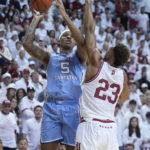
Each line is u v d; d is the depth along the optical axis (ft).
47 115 15.98
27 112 28.55
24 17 46.62
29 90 29.43
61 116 15.83
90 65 14.49
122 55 14.58
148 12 63.05
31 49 16.05
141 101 39.11
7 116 26.30
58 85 15.98
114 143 14.28
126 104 35.76
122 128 32.71
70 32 16.61
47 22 46.78
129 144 29.37
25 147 24.71
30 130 27.40
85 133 14.01
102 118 14.21
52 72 16.17
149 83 45.11
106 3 60.23
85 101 14.42
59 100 15.99
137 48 53.11
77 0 54.80
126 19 58.13
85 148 13.83
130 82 40.19
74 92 15.93
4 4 46.55
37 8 15.87
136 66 48.37
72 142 15.88
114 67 14.65
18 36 43.27
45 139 15.85
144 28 59.36
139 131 32.12
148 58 51.16
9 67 36.37
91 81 14.38
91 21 14.76
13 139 26.43
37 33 44.14
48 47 42.22
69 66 16.11
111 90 14.49
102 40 50.93
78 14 53.57
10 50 40.06
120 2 59.36
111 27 54.65
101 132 13.96
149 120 33.14
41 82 33.96
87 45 14.56
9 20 44.60
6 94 29.78
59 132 15.90
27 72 32.60
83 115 14.34
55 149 16.08
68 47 16.56
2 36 40.70
